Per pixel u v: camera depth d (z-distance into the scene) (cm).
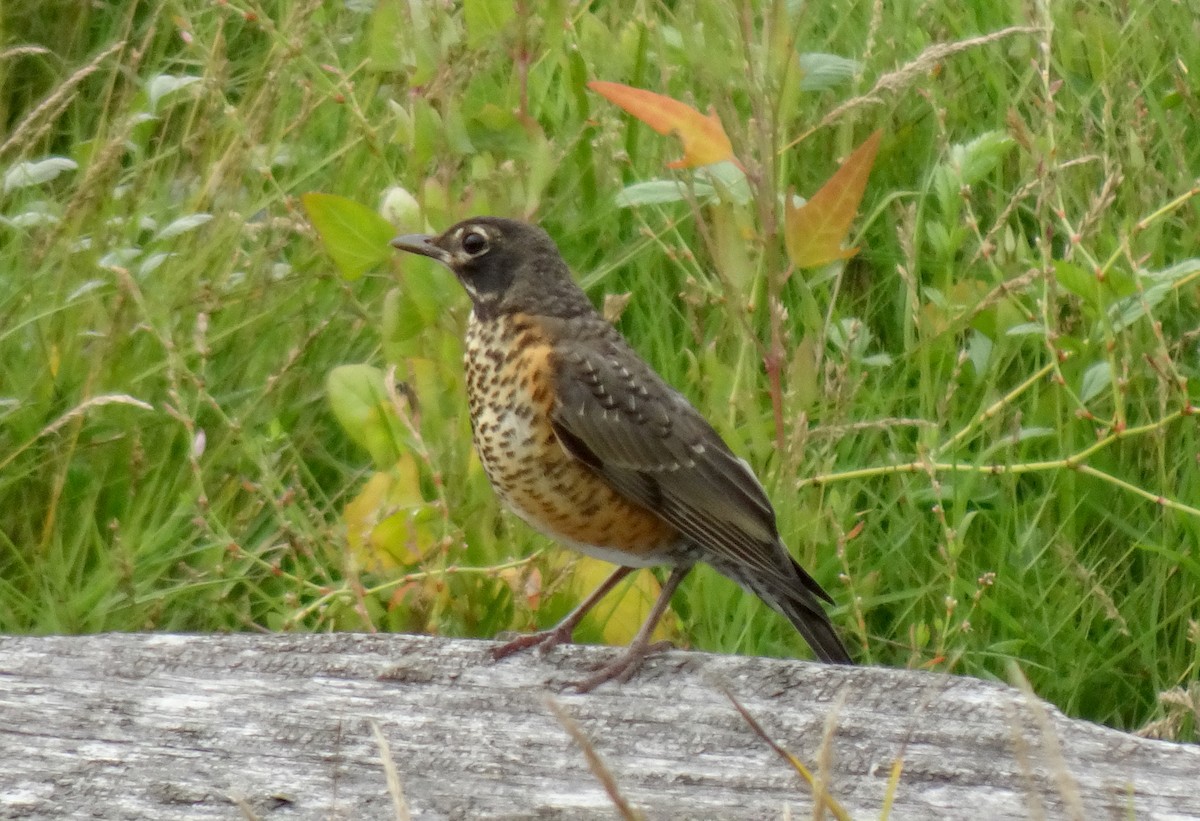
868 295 1194
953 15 1341
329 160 1167
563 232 1173
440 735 647
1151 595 1013
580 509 886
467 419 959
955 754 641
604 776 442
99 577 970
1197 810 609
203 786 608
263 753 629
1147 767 636
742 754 645
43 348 1053
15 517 1023
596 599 884
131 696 659
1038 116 1231
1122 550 1044
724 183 990
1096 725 664
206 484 1034
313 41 1270
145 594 964
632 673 724
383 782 616
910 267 1048
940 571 971
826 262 951
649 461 870
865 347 1101
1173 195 1191
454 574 955
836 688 683
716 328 1130
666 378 1092
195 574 945
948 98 1266
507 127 962
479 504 960
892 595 983
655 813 603
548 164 967
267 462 948
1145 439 1072
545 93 1206
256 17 1083
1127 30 1313
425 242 925
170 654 691
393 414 951
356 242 938
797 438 953
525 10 962
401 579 920
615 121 1150
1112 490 1065
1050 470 1059
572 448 869
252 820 495
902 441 1097
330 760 627
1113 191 1025
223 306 1096
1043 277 1045
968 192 1066
